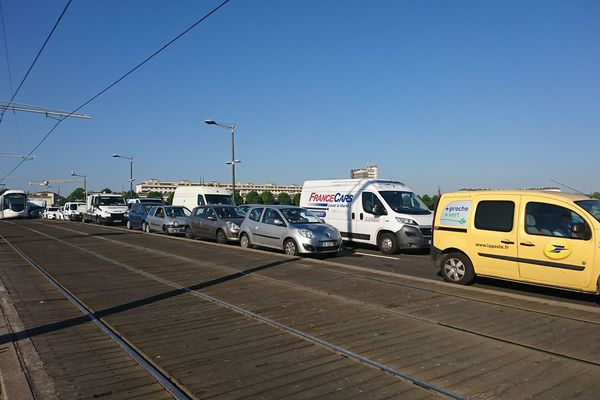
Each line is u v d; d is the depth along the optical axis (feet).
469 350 16.52
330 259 42.83
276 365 15.24
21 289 28.32
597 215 23.38
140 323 20.38
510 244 26.03
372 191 49.60
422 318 20.79
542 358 15.71
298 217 45.65
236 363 15.43
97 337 18.57
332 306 23.21
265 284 29.09
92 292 27.12
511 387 13.42
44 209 222.48
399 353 16.24
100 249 50.06
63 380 14.20
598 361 15.43
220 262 38.91
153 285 29.14
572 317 20.75
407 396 12.91
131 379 14.32
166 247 51.49
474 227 27.91
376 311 22.15
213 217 59.11
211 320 20.83
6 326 19.98
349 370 14.78
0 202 164.04
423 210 48.67
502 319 20.57
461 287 27.20
